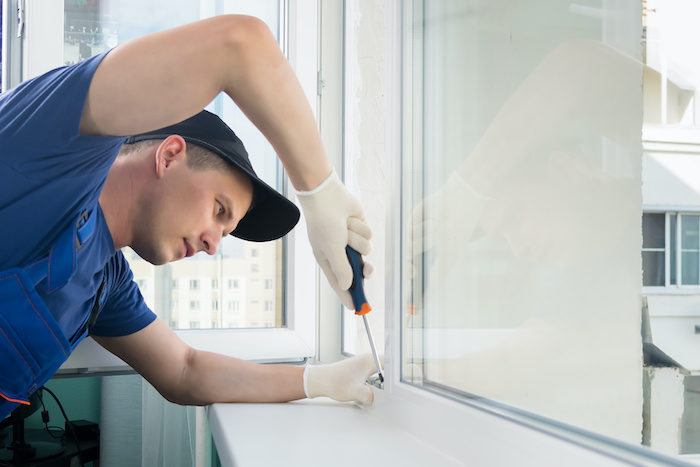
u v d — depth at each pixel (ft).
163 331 3.53
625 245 1.53
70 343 2.98
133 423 4.76
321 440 2.45
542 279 1.86
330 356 4.69
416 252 2.68
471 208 2.27
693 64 1.33
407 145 2.78
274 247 4.66
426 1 2.64
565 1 1.76
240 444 2.36
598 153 1.63
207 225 2.84
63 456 4.11
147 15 4.42
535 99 1.90
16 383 2.57
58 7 4.19
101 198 2.81
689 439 1.32
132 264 4.47
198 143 2.80
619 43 1.55
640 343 1.47
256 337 4.44
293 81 2.29
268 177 4.64
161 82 1.97
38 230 2.37
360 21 4.27
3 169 2.19
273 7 4.67
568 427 1.73
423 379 2.64
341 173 4.59
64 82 2.07
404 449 2.31
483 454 2.01
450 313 2.41
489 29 2.16
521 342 1.95
